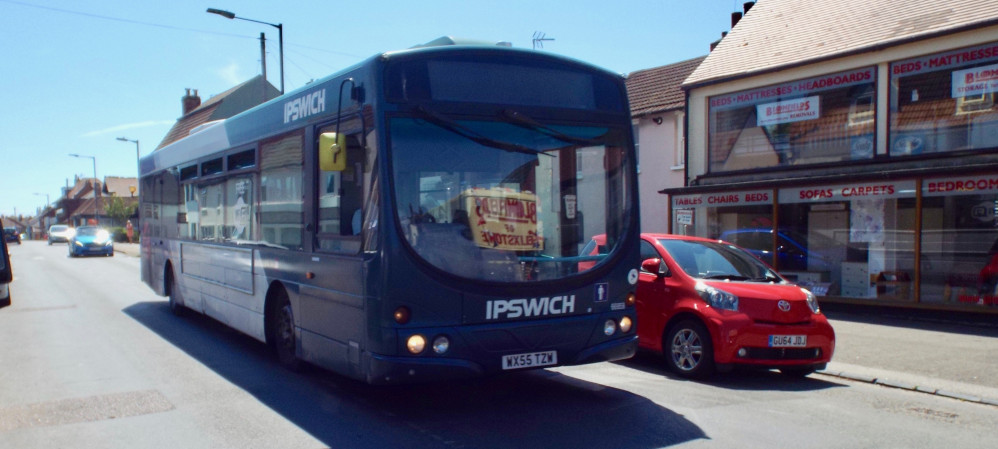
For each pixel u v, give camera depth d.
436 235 5.48
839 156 15.23
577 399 6.62
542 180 5.96
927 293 13.20
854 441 5.44
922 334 10.95
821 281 15.02
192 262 10.79
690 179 18.19
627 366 8.34
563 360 5.88
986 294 12.47
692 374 7.61
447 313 5.44
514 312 5.67
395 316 5.31
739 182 16.48
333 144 5.67
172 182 11.95
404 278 5.34
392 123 5.47
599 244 6.20
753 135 16.91
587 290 6.02
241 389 6.95
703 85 17.73
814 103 15.70
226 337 10.12
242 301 8.62
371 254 5.47
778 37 17.67
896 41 14.02
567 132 6.13
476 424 5.75
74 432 5.56
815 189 14.79
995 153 12.64
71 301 14.66
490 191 5.73
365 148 5.66
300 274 6.89
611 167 6.36
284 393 6.78
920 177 13.09
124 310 13.14
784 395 6.98
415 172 5.48
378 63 5.53
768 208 15.99
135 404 6.38
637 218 6.48
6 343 9.59
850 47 14.92
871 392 7.26
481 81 5.83
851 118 15.05
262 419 5.90
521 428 5.63
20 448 5.18
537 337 5.74
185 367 8.01
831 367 8.36
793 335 7.30
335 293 6.12
